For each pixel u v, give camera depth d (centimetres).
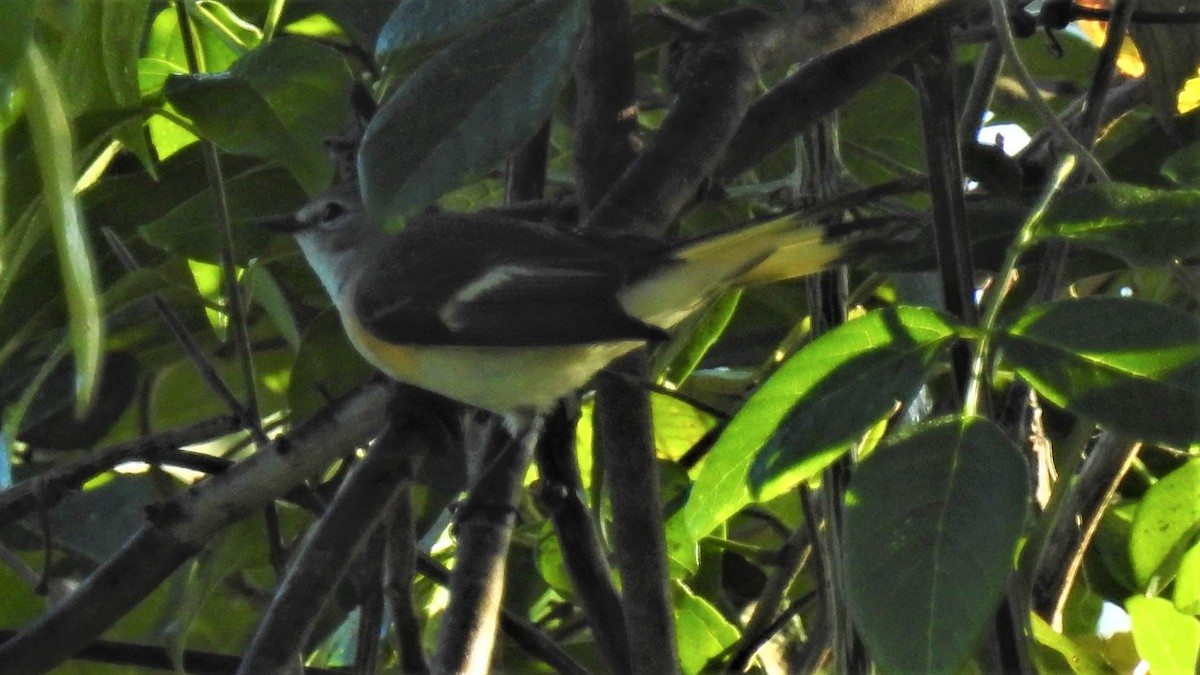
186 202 578
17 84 256
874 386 328
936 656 274
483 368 574
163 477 694
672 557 569
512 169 644
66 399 698
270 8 595
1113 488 519
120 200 598
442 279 590
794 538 599
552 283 561
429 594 670
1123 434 317
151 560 482
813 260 516
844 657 430
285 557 556
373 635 559
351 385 646
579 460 680
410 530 521
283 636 425
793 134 538
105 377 711
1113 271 548
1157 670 435
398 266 604
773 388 338
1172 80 584
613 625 489
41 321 569
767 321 682
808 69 532
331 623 638
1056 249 486
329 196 636
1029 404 543
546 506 514
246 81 481
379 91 414
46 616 469
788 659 645
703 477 346
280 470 493
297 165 493
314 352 644
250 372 521
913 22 484
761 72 494
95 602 468
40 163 254
